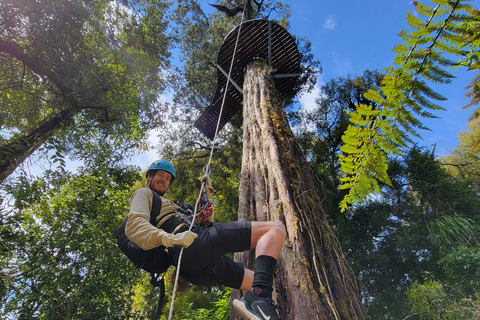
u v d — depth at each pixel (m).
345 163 2.08
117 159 9.11
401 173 12.49
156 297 11.23
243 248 1.92
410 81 1.71
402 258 10.88
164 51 12.41
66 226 6.48
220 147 16.22
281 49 7.01
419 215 11.51
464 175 12.85
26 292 5.09
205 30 16.19
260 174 3.46
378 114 1.83
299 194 3.04
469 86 1.60
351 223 12.20
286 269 2.36
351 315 2.23
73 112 8.05
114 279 6.34
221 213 14.12
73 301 5.40
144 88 9.83
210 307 9.95
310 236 2.65
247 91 5.23
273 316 1.54
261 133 4.02
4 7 6.02
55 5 6.46
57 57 6.91
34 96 7.75
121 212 7.11
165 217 1.95
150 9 11.49
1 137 5.69
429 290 7.27
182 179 16.33
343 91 14.28
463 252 8.19
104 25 9.36
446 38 1.57
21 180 5.17
